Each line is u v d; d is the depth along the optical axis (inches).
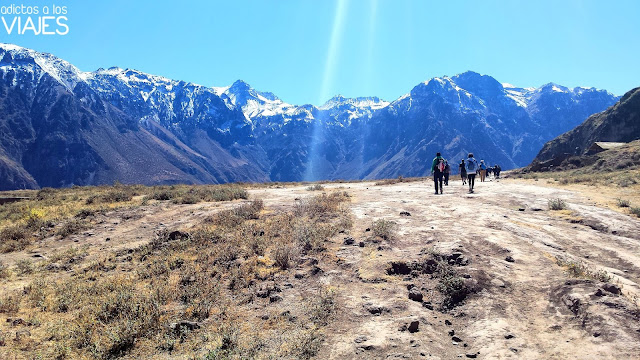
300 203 639.8
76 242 521.3
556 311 257.6
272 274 345.4
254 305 293.7
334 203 633.0
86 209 701.3
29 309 306.3
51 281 374.9
